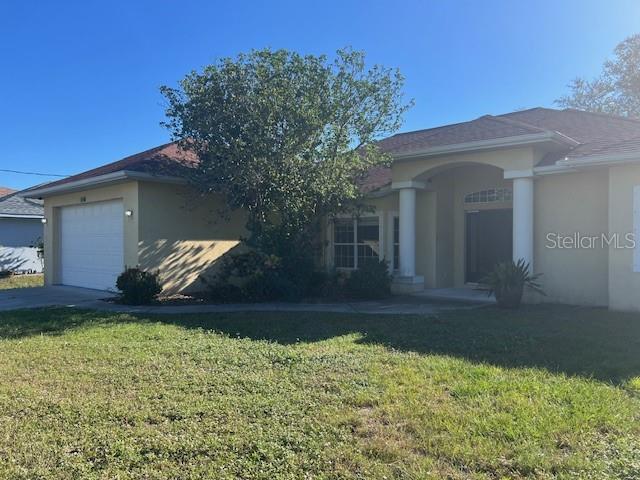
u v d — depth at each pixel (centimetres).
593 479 357
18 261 2627
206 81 1221
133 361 693
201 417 482
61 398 543
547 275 1227
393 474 374
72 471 384
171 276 1469
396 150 1412
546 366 638
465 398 520
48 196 1852
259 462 393
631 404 493
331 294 1400
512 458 392
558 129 1398
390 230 1554
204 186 1295
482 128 1306
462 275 1543
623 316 994
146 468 386
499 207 1468
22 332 937
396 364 659
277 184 1228
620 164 1030
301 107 1191
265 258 1305
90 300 1395
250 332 899
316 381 588
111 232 1568
